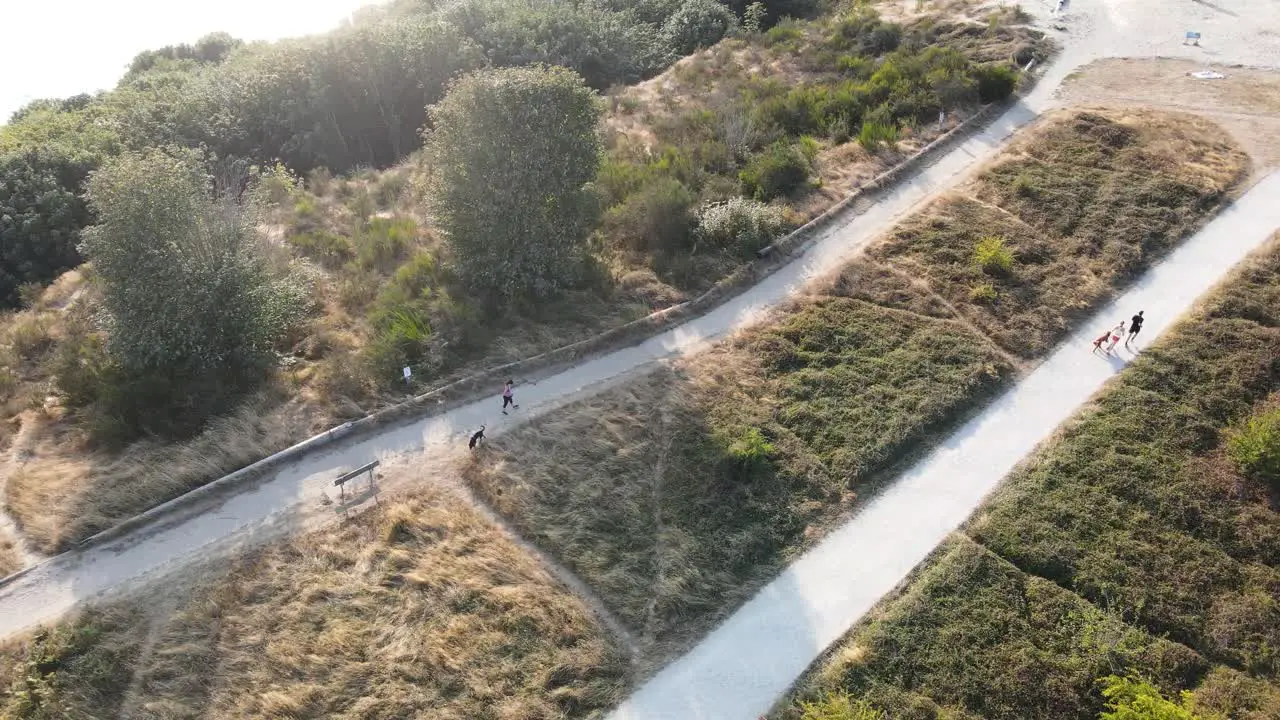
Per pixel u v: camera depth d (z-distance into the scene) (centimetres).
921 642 1978
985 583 2100
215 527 2270
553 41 5253
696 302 3053
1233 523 2220
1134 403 2559
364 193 3794
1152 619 2027
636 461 2455
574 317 2973
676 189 3381
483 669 1938
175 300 2541
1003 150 3791
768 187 3559
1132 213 3306
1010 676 1903
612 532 2267
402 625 2023
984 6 5181
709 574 2155
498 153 2844
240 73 4847
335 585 2119
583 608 2075
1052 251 3178
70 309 3142
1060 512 2253
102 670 1928
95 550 2208
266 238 3105
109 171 2600
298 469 2445
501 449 2497
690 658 1984
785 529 2269
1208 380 2622
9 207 3653
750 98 4359
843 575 2153
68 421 2627
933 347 2806
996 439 2509
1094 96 4166
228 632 2011
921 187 3616
